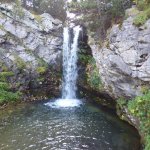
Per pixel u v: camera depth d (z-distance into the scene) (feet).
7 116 55.62
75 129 49.37
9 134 47.52
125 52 44.19
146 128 40.78
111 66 47.21
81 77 67.87
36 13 74.13
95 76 61.93
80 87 68.13
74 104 63.00
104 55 49.37
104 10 53.52
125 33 44.78
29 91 66.80
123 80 46.70
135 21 43.52
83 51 68.13
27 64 66.95
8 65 65.46
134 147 42.91
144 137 41.83
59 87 69.62
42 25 70.38
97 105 61.93
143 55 42.19
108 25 51.75
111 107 59.57
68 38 70.59
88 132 48.19
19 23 68.49
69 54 70.54
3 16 67.67
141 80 43.39
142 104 41.22
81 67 68.18
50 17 72.84
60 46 70.95
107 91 56.59
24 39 68.33
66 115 55.98
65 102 64.59
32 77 67.05
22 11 69.10
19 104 62.49
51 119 53.93
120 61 45.14
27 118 54.49
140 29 42.73
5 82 64.28
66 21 74.38
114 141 44.93
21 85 65.87
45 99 66.59
